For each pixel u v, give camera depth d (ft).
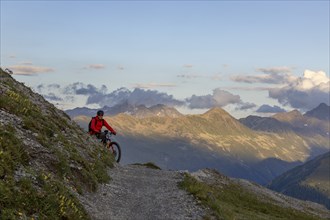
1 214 40.32
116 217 57.52
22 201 44.80
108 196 66.64
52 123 80.33
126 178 83.46
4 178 46.50
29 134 64.75
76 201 53.67
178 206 67.26
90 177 67.21
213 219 65.51
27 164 54.65
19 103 75.66
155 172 93.56
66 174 61.62
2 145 52.80
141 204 66.44
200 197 73.36
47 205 47.03
